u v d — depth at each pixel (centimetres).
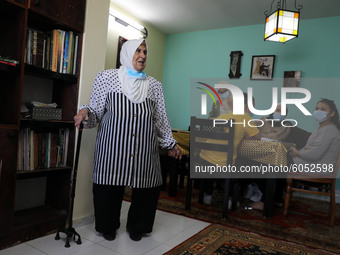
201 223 244
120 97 183
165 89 561
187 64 540
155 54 534
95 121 188
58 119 206
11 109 175
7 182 167
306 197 383
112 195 189
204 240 205
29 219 190
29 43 183
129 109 182
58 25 200
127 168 180
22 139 183
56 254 167
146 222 199
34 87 212
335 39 426
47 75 188
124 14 447
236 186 289
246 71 486
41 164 195
